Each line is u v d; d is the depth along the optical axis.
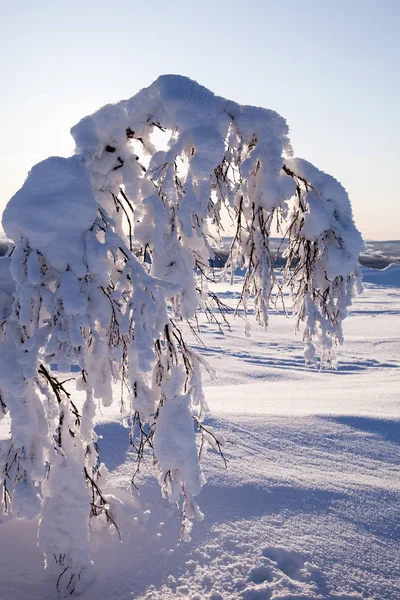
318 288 3.75
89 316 2.99
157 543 4.16
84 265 2.94
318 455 6.09
